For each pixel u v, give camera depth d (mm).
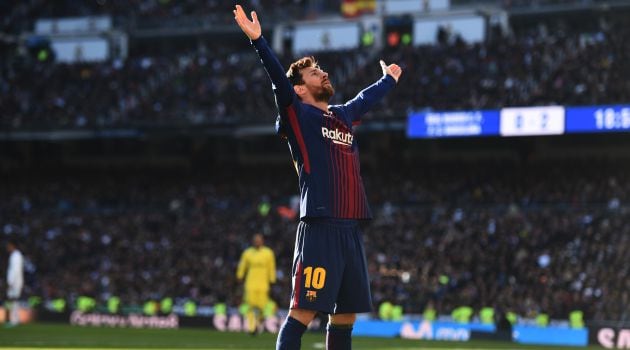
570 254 129250
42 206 180625
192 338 92000
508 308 115188
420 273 129625
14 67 194375
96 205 178625
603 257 126500
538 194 150750
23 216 172375
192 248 151625
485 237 135625
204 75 181500
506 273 128250
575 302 113375
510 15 180125
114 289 144250
